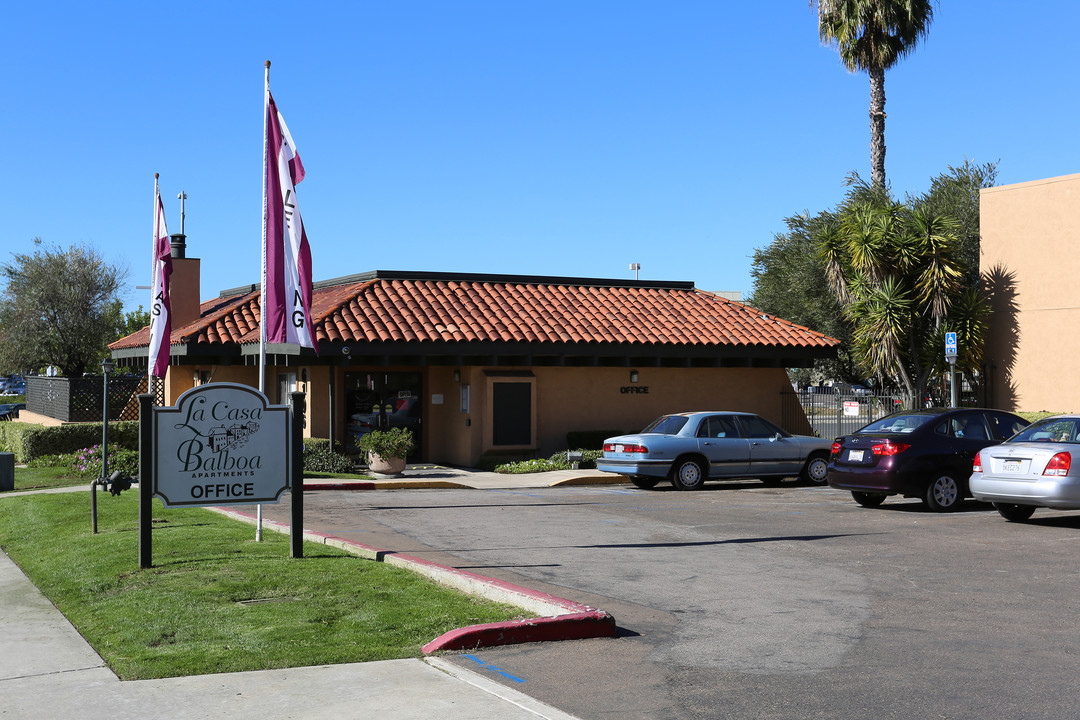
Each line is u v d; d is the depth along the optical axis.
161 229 17.92
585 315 26.91
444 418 26.48
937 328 27.11
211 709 5.92
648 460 19.64
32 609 8.92
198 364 24.16
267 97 12.12
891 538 12.76
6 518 15.24
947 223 27.91
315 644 7.23
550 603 8.06
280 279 12.04
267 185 12.09
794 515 15.30
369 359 23.75
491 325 24.97
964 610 8.59
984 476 14.35
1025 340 26.31
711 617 8.35
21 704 6.04
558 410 25.94
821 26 35.19
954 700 6.09
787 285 40.16
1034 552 11.63
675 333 26.62
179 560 10.38
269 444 10.59
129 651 7.15
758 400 28.25
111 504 15.92
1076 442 13.85
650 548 11.95
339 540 11.73
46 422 33.94
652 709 5.98
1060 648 7.30
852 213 29.19
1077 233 25.05
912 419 16.27
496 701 6.07
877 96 34.88
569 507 16.61
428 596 8.67
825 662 6.98
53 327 47.31
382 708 5.94
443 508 16.50
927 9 33.62
